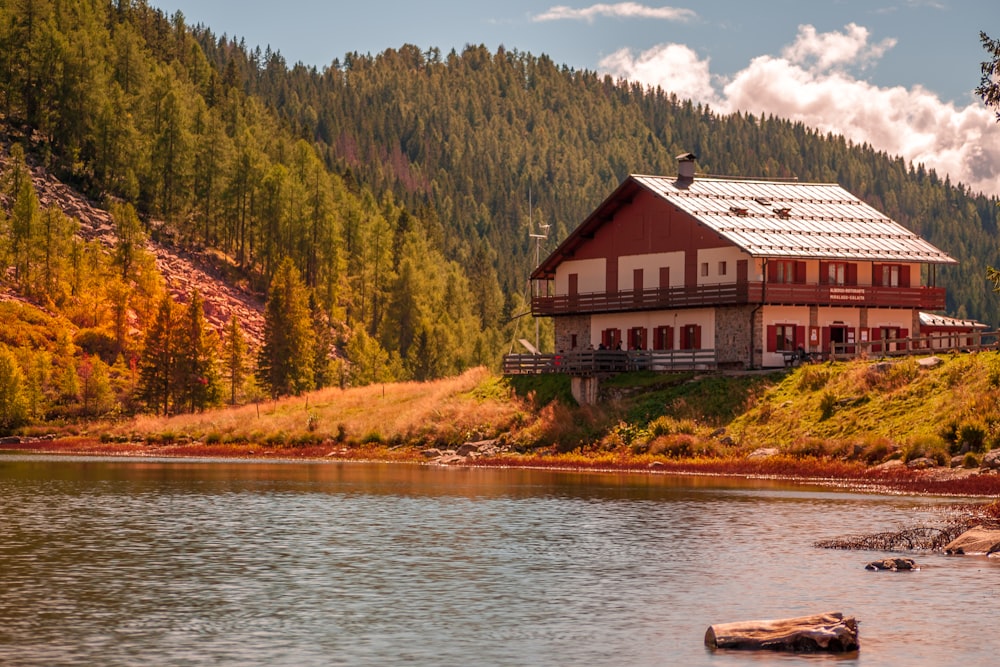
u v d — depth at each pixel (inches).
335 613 1318.9
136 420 5132.9
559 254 4195.4
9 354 5851.4
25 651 1150.3
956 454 2591.0
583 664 1111.0
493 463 3353.8
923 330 4116.6
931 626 1233.4
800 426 2992.1
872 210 4065.0
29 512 2148.1
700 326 3710.6
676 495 2406.5
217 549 1729.8
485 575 1533.0
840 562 1604.3
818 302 3585.1
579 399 3595.0
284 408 4584.2
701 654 1139.3
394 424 3909.9
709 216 3745.1
